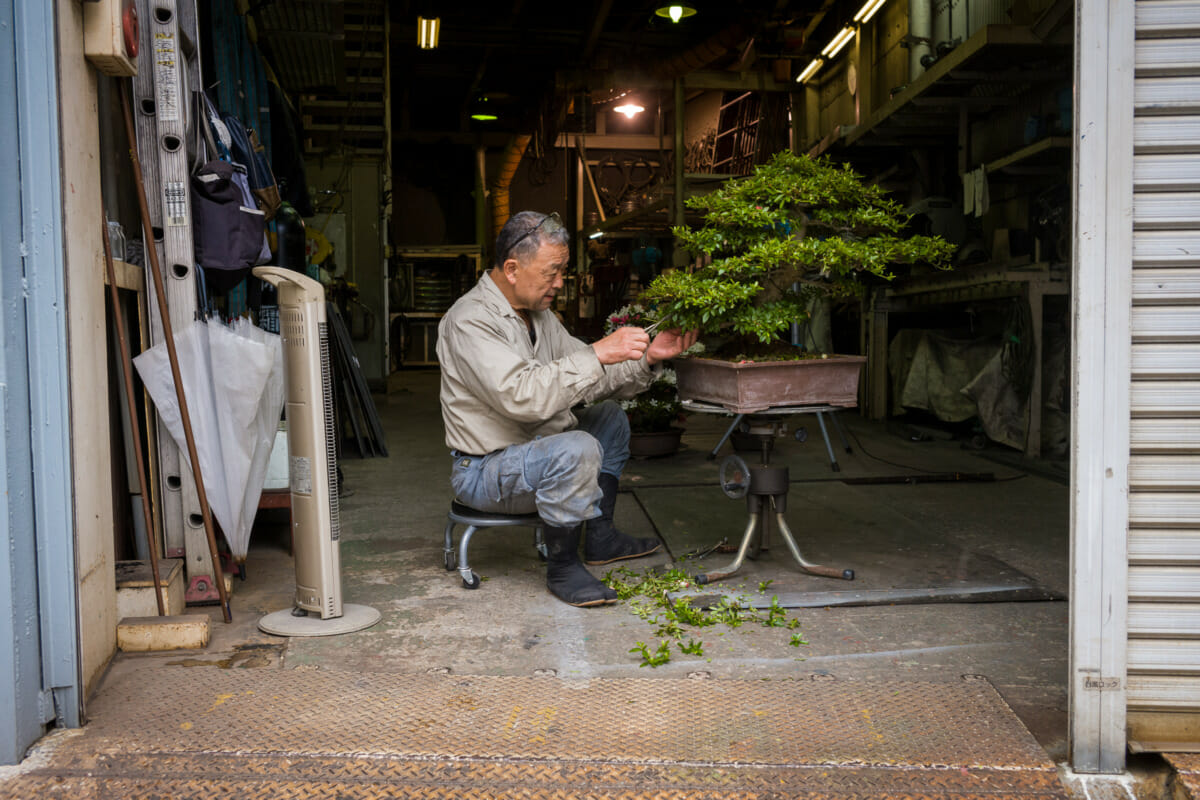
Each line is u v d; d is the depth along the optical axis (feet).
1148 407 5.22
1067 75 17.80
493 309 8.93
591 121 51.70
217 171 8.82
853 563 10.14
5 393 5.53
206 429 8.75
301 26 18.39
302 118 31.30
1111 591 5.31
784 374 8.70
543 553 10.67
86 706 6.36
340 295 29.12
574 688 6.66
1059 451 17.39
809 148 29.01
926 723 6.01
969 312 21.98
